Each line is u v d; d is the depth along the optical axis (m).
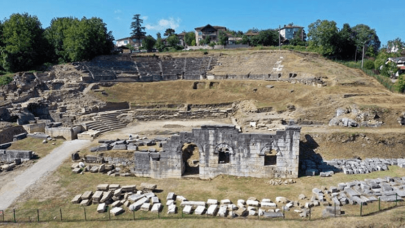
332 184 30.70
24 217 25.42
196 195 29.27
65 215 25.61
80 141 45.69
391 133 40.06
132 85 74.44
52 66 80.12
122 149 39.53
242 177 33.41
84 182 32.50
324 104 51.94
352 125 44.03
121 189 29.30
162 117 60.31
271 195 28.80
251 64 84.25
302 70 71.75
